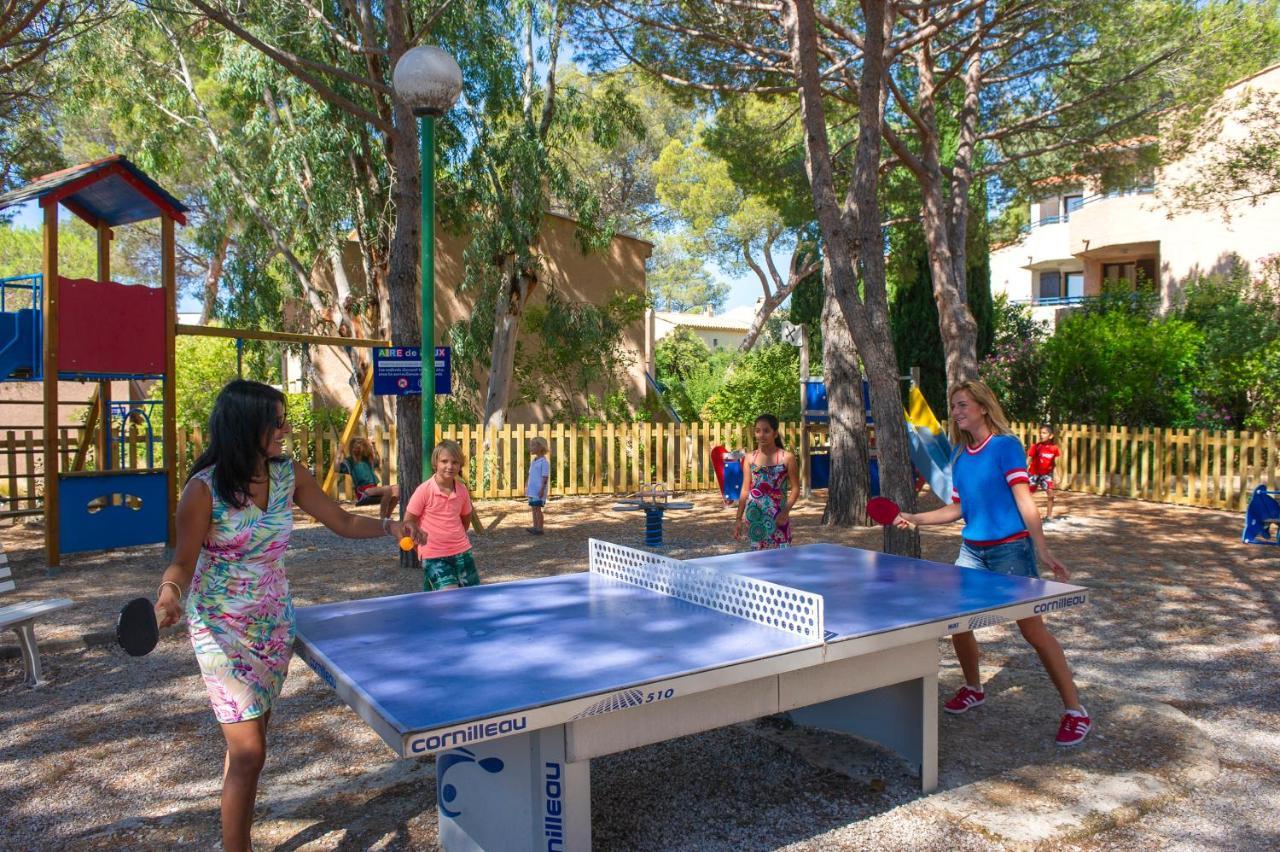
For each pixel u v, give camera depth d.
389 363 9.54
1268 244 25.97
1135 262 32.06
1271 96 19.86
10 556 10.80
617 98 19.06
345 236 18.53
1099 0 13.20
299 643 3.44
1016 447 4.77
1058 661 4.58
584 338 19.36
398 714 2.56
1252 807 3.95
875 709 4.31
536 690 2.79
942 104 17.81
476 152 17.98
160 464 19.00
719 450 11.92
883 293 8.43
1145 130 15.41
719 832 3.75
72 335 9.91
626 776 4.32
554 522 13.23
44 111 17.45
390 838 3.75
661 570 4.34
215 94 21.33
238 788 3.13
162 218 10.68
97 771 4.46
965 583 4.39
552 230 21.83
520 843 3.29
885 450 8.02
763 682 3.56
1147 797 3.97
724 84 14.73
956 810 3.88
